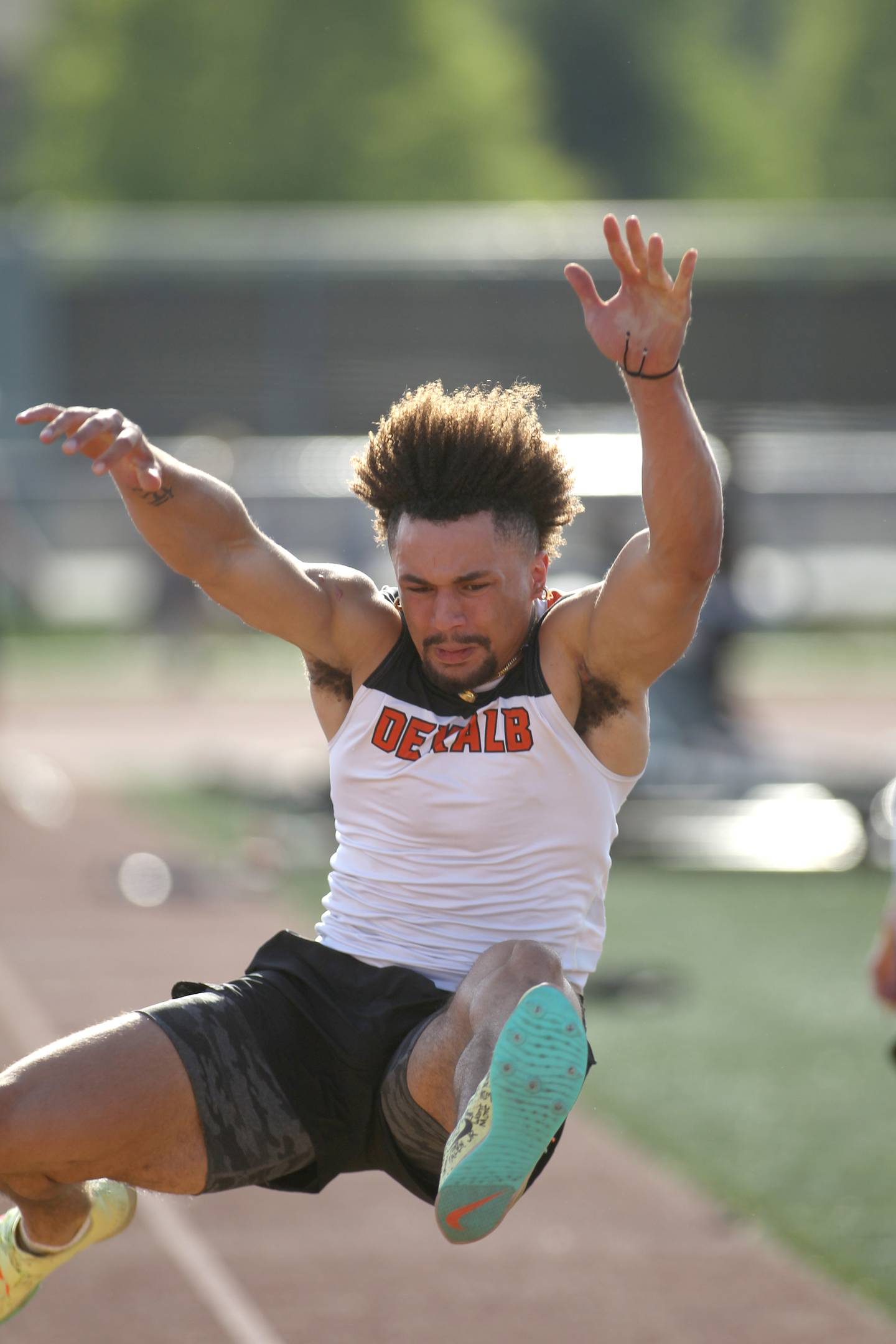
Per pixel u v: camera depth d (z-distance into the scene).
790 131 183.88
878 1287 19.09
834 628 99.25
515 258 105.12
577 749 11.48
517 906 11.64
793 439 104.44
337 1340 17.47
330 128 146.75
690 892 41.44
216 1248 20.28
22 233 103.12
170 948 34.53
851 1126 24.86
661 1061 28.19
